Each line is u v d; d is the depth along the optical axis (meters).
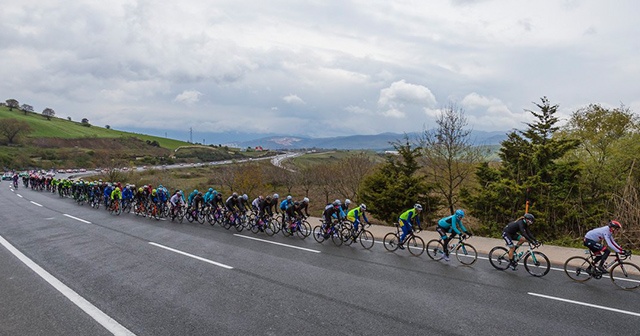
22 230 14.93
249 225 15.62
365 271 9.26
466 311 6.62
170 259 10.27
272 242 13.05
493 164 17.39
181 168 64.25
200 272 8.95
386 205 17.58
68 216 19.47
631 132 15.62
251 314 6.34
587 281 8.51
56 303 6.76
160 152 107.00
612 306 6.95
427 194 18.03
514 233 9.37
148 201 19.98
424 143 18.38
